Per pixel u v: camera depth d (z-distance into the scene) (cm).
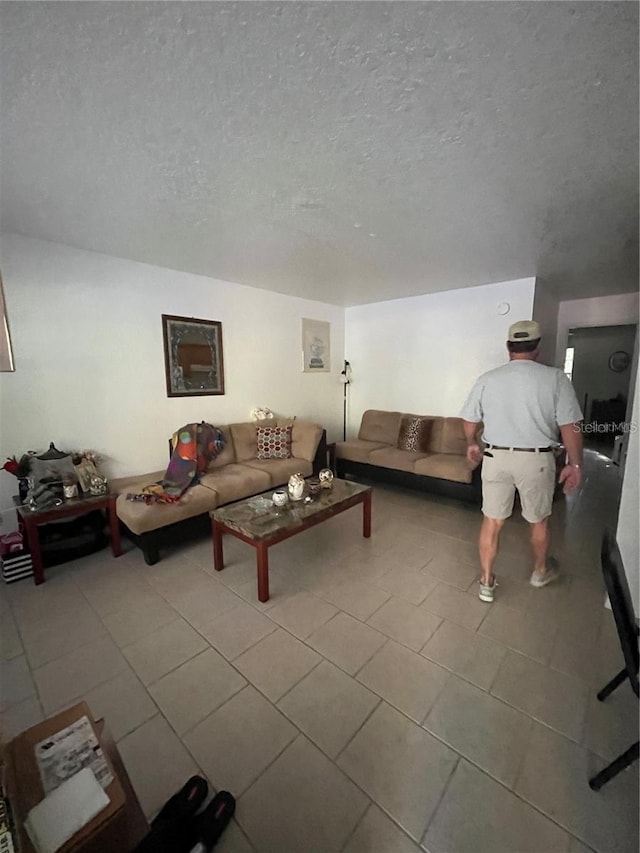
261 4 90
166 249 276
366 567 238
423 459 369
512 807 104
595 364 657
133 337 310
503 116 130
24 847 67
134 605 200
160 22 95
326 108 127
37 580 219
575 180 175
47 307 263
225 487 291
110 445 303
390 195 191
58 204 202
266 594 201
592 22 93
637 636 112
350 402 524
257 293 401
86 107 125
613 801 105
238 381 393
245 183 179
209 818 99
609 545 122
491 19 93
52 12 92
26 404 259
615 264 315
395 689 144
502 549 262
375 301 475
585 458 537
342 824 101
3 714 135
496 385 192
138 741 124
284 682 148
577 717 131
